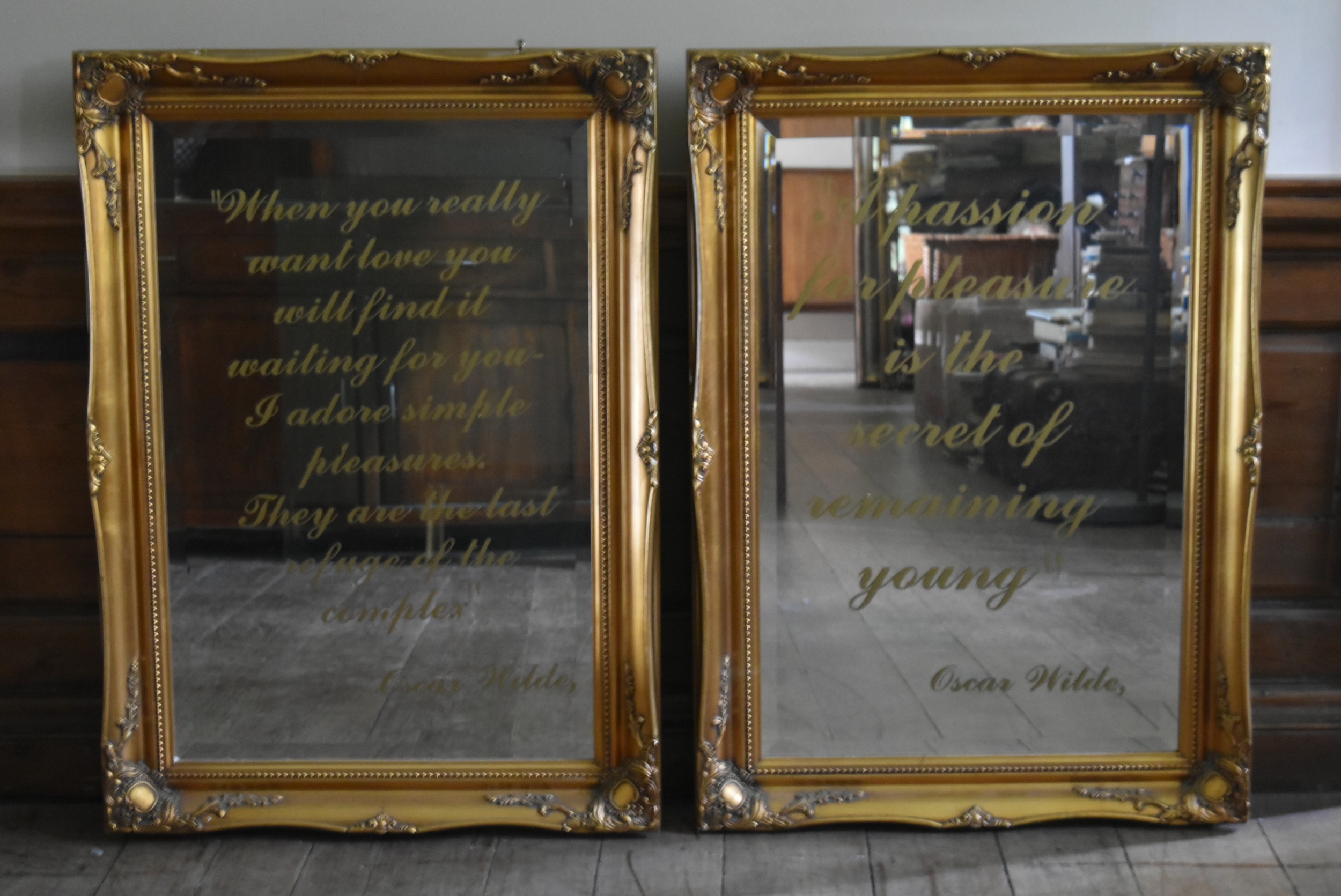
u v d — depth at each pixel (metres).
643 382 1.82
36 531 2.02
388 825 1.83
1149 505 1.87
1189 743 1.89
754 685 1.87
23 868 1.77
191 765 1.87
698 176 1.79
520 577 1.87
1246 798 1.86
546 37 1.94
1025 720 1.89
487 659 1.87
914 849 1.82
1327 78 1.97
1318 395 2.02
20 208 1.92
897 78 1.81
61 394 2.00
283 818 1.85
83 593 2.03
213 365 1.86
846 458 1.86
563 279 1.83
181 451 1.86
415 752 1.87
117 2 1.92
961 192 1.83
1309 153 1.99
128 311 1.83
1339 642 2.03
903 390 1.85
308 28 1.93
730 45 1.94
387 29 1.93
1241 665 1.86
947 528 1.87
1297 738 2.04
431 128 1.82
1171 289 1.84
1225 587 1.86
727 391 1.84
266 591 1.88
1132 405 1.86
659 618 1.92
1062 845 1.83
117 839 1.87
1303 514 2.04
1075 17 1.96
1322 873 1.74
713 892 1.68
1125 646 1.88
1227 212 1.82
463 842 1.85
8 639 2.02
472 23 1.94
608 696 1.86
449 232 1.84
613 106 1.80
